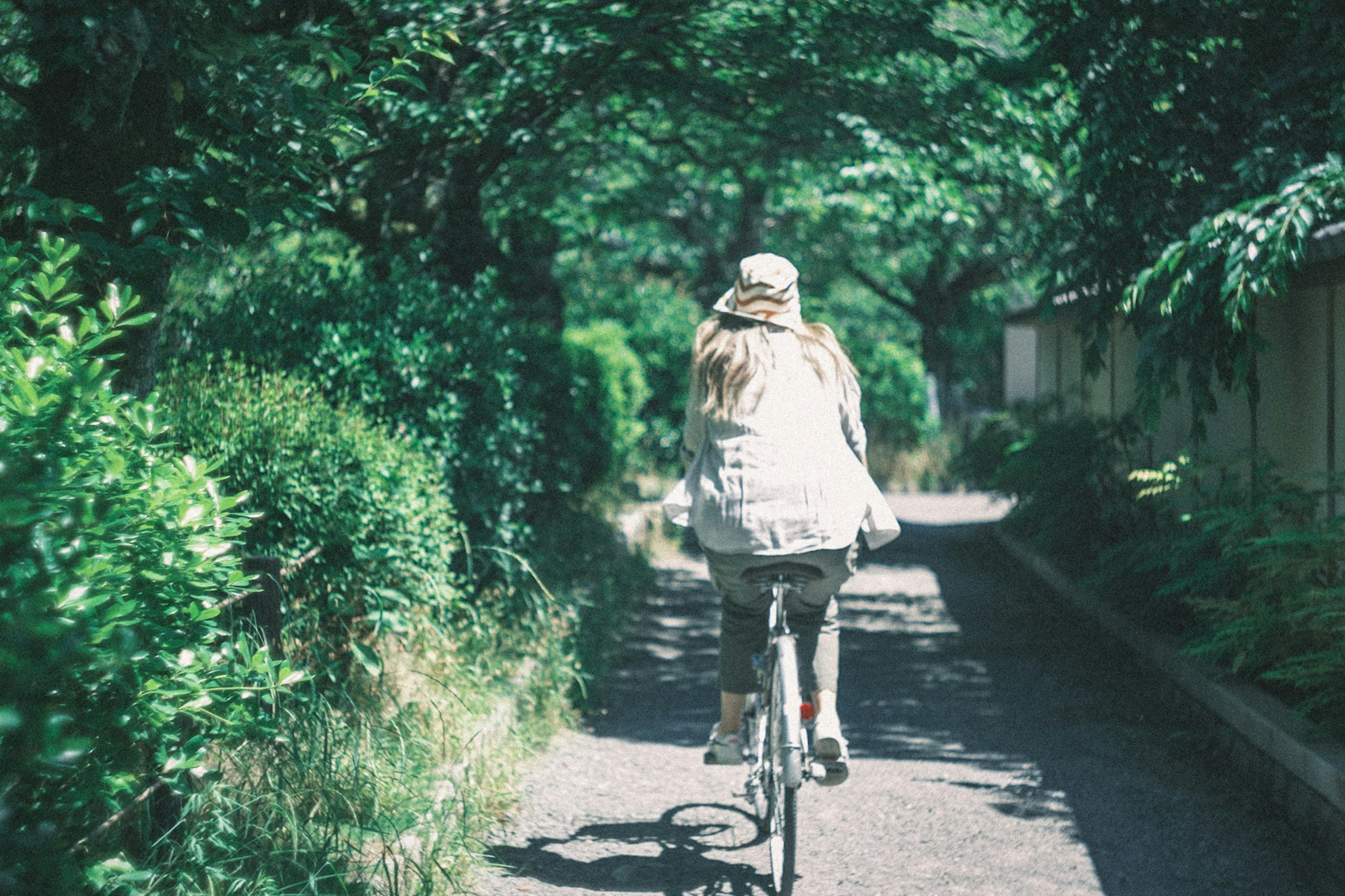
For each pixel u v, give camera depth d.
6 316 2.86
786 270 4.22
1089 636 9.04
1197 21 6.88
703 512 4.09
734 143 11.95
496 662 6.19
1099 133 6.71
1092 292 7.28
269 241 7.46
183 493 2.93
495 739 5.35
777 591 4.04
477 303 7.48
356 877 3.70
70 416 2.61
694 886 4.26
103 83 3.88
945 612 10.55
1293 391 7.50
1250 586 6.03
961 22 11.13
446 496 6.47
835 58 8.60
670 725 6.73
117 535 2.74
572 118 10.61
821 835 4.87
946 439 24.64
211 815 3.62
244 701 3.28
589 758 5.93
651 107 10.16
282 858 3.63
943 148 9.14
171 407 4.90
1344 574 5.79
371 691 5.02
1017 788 5.48
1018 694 7.38
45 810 2.59
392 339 6.56
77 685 2.61
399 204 9.14
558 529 9.77
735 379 4.10
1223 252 5.66
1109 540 10.25
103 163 3.94
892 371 24.56
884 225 16.55
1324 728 4.93
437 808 4.35
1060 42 7.17
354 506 5.05
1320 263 6.30
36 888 2.33
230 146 4.43
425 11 6.90
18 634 2.10
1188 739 6.14
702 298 21.50
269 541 4.96
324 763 4.04
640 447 20.97
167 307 5.06
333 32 4.77
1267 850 4.66
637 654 8.84
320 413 5.30
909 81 8.84
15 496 2.29
